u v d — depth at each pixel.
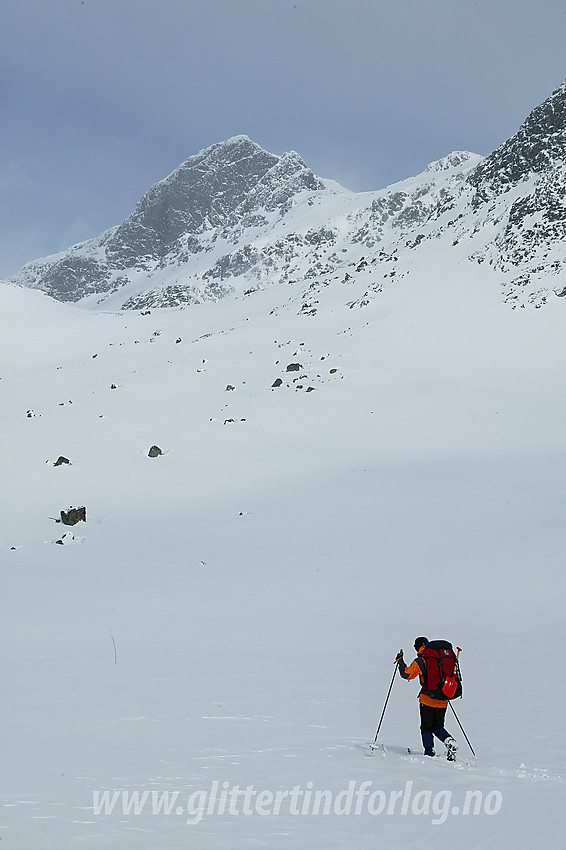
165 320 121.25
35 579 31.47
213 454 57.09
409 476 48.62
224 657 17.14
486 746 9.85
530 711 12.01
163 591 28.30
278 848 5.63
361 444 58.78
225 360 84.75
